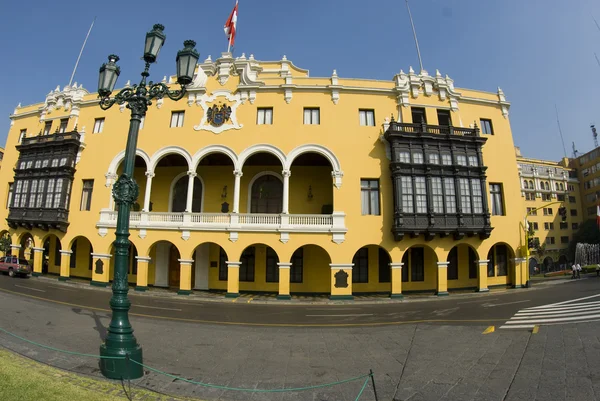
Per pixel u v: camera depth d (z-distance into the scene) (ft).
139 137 84.99
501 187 87.04
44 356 28.55
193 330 41.86
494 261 90.99
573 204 233.14
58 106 98.89
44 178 93.20
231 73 84.58
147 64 29.71
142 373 25.35
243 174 90.22
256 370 27.81
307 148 79.66
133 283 92.48
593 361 27.68
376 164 79.46
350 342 37.11
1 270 91.30
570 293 73.67
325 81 83.97
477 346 33.83
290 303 69.41
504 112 90.22
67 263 89.35
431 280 86.43
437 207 76.28
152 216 80.59
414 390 23.50
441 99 85.61
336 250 74.95
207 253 87.51
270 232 75.51
